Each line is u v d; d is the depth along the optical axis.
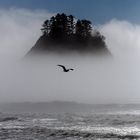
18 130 87.62
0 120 112.88
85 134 82.31
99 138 77.44
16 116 131.88
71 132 85.38
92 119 121.50
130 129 93.00
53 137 78.00
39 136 79.00
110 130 90.38
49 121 112.50
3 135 79.69
